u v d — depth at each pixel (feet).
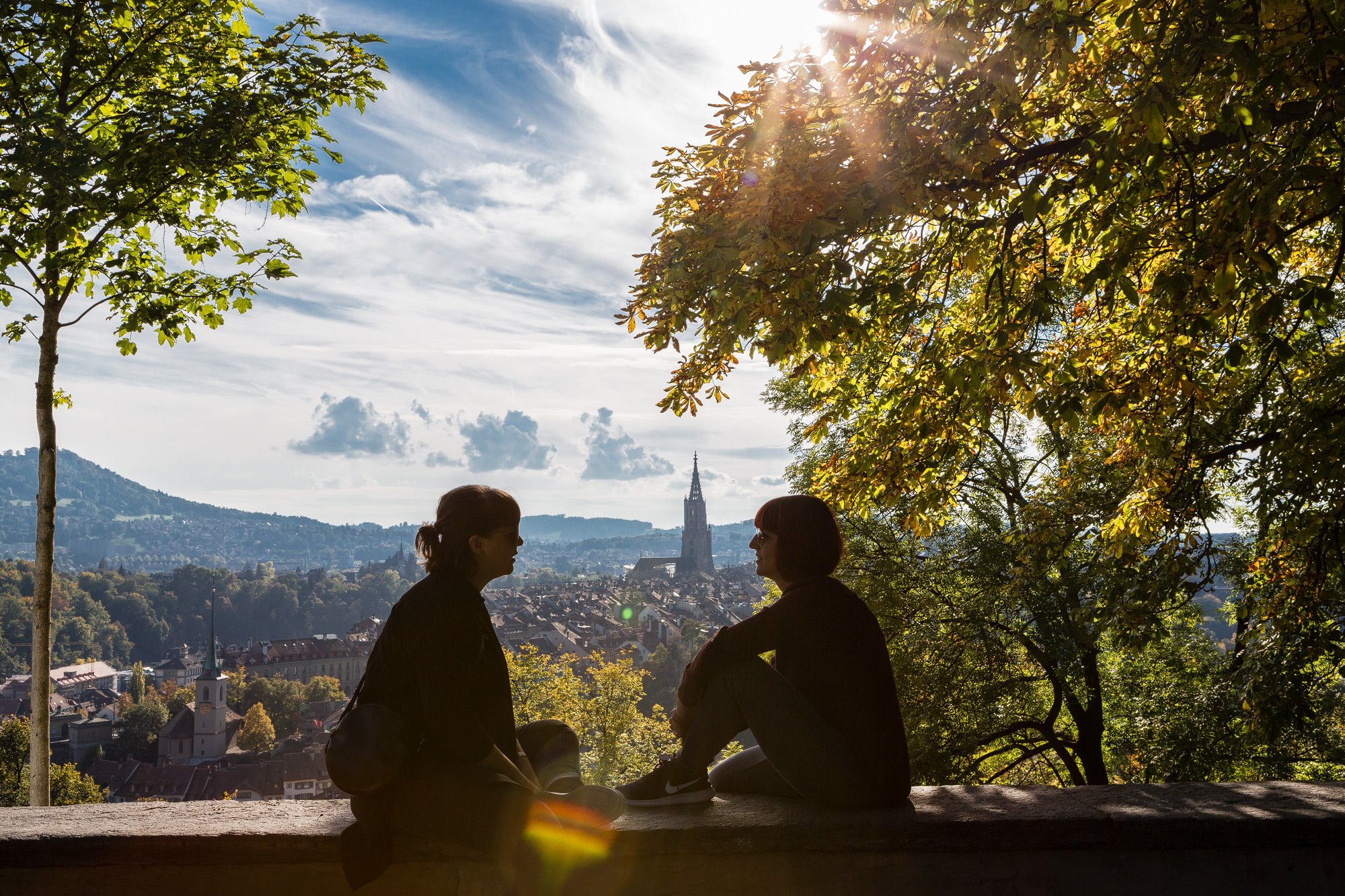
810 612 10.82
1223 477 32.01
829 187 20.39
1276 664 28.04
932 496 28.91
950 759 54.80
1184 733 39.19
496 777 9.62
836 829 10.37
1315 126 17.38
